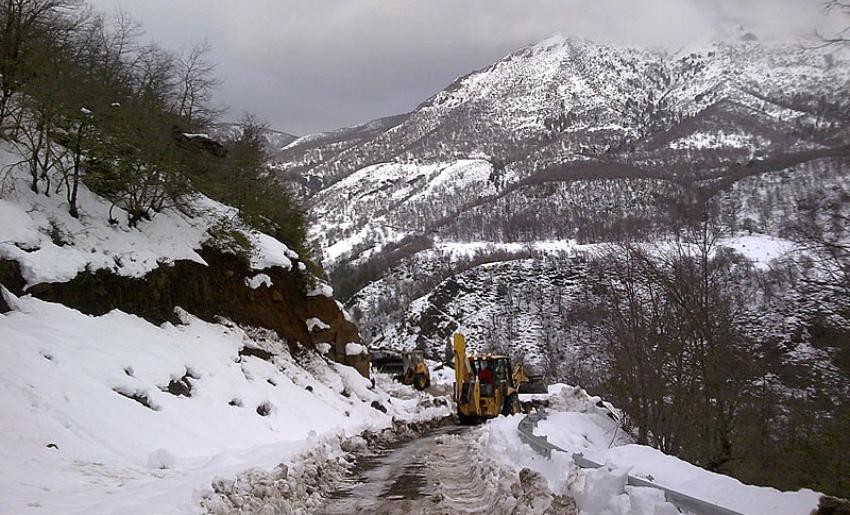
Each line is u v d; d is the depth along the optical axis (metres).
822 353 15.94
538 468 10.88
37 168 20.95
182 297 23.16
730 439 20.48
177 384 17.91
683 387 21.53
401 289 140.38
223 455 13.22
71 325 16.80
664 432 21.31
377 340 120.19
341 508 10.14
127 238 22.03
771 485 18.19
